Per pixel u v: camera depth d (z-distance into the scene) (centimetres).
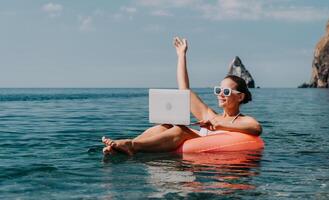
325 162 560
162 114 629
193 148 616
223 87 661
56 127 1054
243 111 1953
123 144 586
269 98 4247
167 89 625
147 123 1200
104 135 866
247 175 471
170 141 615
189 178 451
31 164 518
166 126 640
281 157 597
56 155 591
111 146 587
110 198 369
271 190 404
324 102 3123
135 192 390
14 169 485
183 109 618
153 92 632
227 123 652
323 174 480
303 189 410
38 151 630
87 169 491
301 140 816
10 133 895
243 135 652
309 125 1180
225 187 412
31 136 835
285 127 1116
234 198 374
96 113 1716
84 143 727
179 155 595
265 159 577
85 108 2180
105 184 420
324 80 11144
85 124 1159
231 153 616
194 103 699
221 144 628
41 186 410
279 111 1952
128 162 539
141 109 2091
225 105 661
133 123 1201
